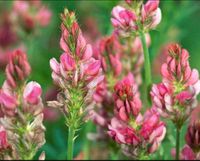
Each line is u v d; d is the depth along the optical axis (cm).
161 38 73
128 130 43
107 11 71
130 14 48
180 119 44
